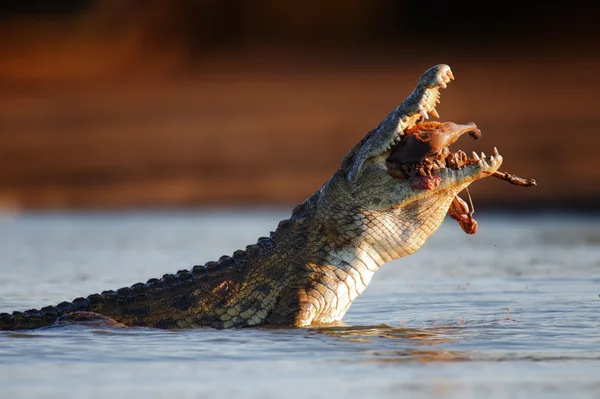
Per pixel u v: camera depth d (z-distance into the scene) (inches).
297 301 1273.4
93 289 1770.4
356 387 950.4
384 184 1269.7
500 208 3348.9
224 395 923.4
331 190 1302.9
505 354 1097.4
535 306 1478.8
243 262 1315.2
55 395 930.7
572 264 2064.5
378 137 1256.2
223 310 1284.4
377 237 1290.6
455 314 1413.6
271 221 3233.3
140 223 3324.3
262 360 1072.2
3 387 962.7
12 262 2251.5
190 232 2938.0
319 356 1090.7
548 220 3154.5
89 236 2901.1
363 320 1354.6
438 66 1240.8
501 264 2105.1
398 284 1797.5
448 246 2527.1
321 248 1300.4
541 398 906.1
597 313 1397.6
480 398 909.2
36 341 1181.7
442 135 1245.1
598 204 3344.0
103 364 1058.7
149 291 1309.1
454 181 1246.9
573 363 1050.1
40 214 3742.6
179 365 1050.7
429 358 1077.8
